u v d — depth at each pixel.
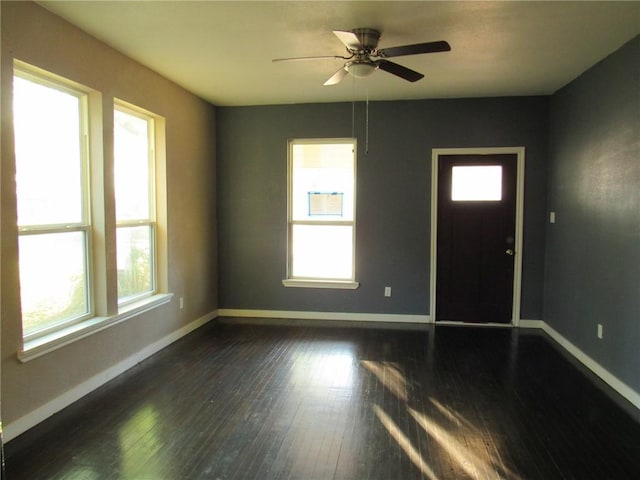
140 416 2.82
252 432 2.64
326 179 5.28
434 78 4.11
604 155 3.52
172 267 4.35
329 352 4.09
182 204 4.54
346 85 4.37
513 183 4.90
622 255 3.24
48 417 2.77
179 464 2.31
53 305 2.93
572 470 2.29
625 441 2.57
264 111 5.25
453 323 5.11
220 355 3.99
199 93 4.71
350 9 2.67
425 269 5.11
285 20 2.83
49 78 2.84
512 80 4.18
